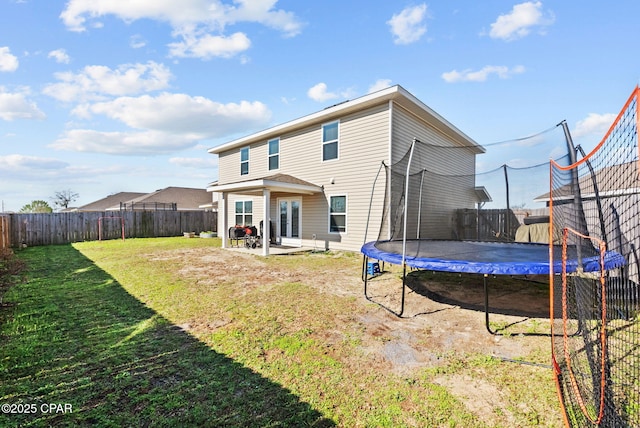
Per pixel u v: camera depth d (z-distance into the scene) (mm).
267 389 2428
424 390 2430
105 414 2105
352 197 10289
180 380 2543
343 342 3311
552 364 2727
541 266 3656
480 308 4523
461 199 13078
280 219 13016
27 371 2650
